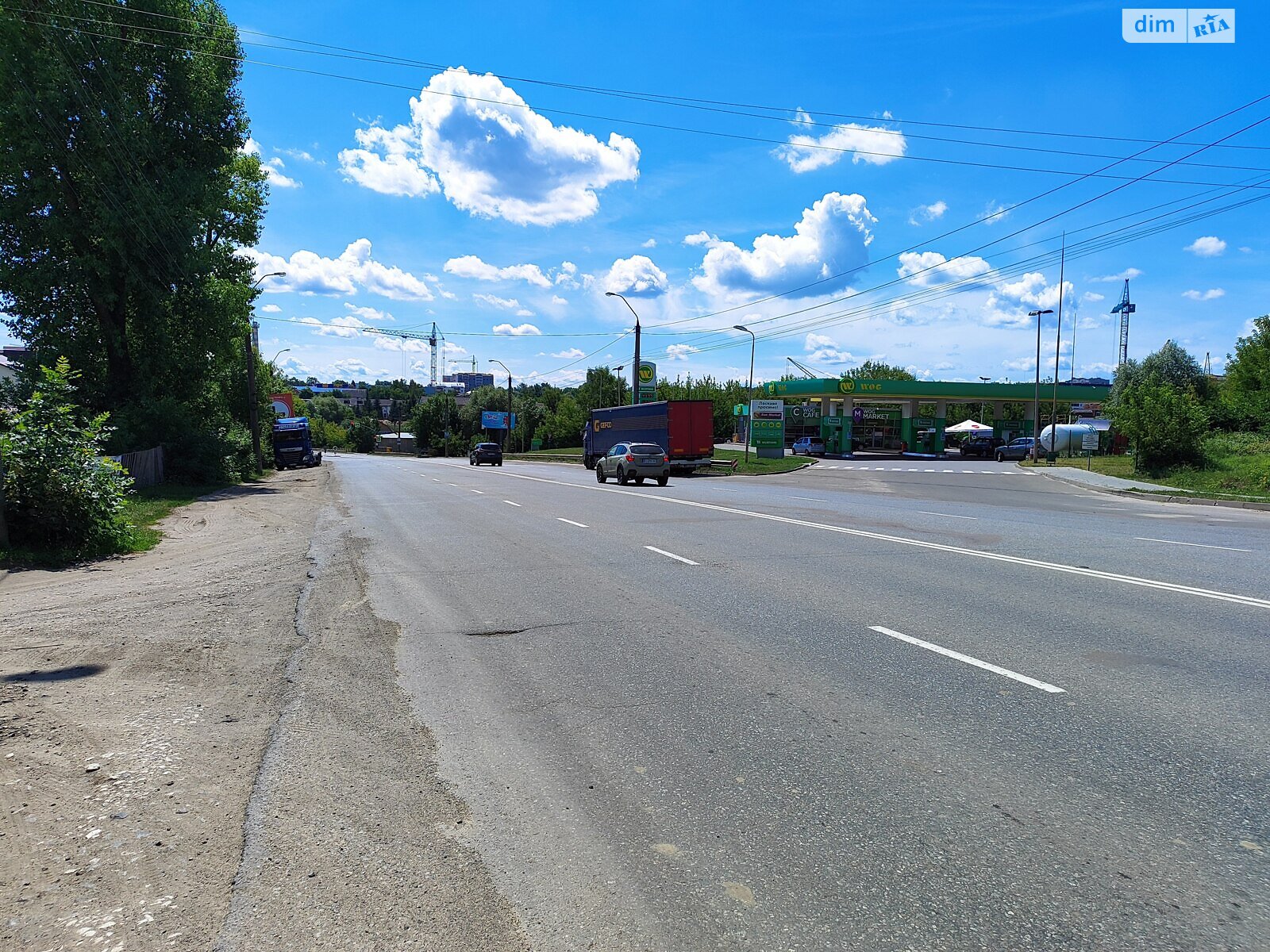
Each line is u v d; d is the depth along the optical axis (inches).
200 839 136.7
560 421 3892.7
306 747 178.5
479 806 149.9
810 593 339.6
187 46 1212.5
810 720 191.9
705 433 1609.3
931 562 415.5
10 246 1131.3
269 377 2300.7
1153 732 179.8
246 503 916.6
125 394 1202.6
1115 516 696.4
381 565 440.1
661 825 142.2
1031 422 3097.9
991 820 141.5
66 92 1042.7
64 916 114.7
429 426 5339.6
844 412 2891.2
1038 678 219.9
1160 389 1304.1
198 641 272.8
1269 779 155.5
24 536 481.4
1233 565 402.9
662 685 220.1
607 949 107.8
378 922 113.8
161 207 1126.4
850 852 132.0
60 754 172.2
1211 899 117.0
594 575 393.4
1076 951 106.0
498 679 228.4
